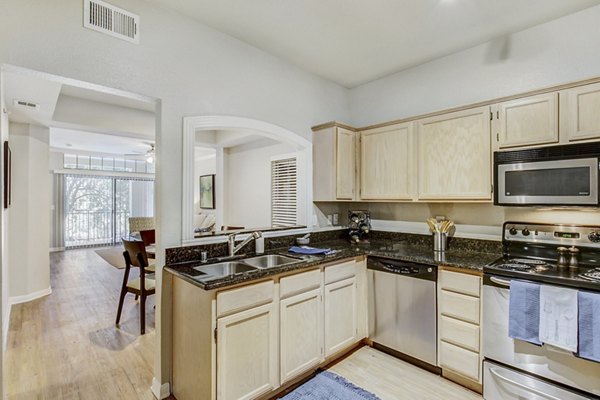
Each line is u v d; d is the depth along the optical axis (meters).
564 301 1.74
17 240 3.99
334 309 2.52
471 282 2.17
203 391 1.80
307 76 3.32
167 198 2.23
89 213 8.46
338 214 3.69
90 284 4.82
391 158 3.04
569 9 2.26
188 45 2.36
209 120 2.46
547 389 1.82
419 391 2.18
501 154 2.31
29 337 2.97
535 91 2.20
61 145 6.88
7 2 1.65
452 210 2.93
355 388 2.21
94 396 2.12
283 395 2.13
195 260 2.33
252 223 5.39
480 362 2.12
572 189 2.00
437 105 3.06
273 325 2.06
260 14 2.33
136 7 2.10
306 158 3.31
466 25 2.47
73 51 1.84
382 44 2.78
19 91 2.81
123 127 4.23
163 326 2.16
